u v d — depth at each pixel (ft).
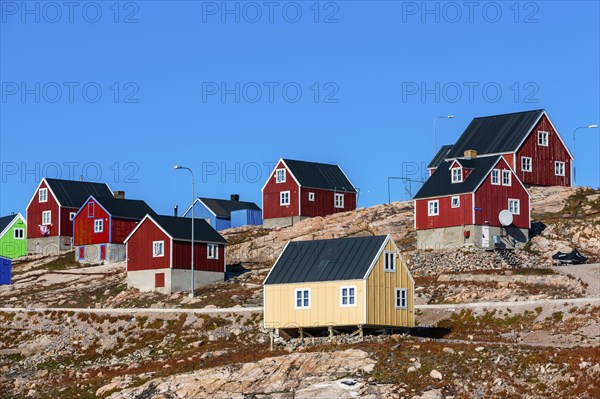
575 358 343.67
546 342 389.39
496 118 632.38
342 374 356.18
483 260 498.69
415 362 356.38
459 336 411.34
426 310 440.86
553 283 451.53
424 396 335.26
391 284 402.52
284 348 395.75
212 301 496.64
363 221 596.70
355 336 394.32
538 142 614.34
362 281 393.50
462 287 462.60
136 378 390.63
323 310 399.24
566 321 406.82
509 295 444.14
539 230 542.98
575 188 597.11
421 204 542.16
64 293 549.95
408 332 409.90
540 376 338.75
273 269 413.80
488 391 335.47
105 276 582.76
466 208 524.93
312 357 368.68
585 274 454.40
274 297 407.44
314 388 350.64
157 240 536.01
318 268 406.00
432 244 535.60
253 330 444.96
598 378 331.36
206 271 540.52
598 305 411.75
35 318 494.59
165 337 457.68
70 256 654.53
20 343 476.13
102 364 439.22
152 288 534.37
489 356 354.54
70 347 465.88
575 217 555.28
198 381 369.09
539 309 419.95
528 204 536.42
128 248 544.21
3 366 455.22
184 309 481.46
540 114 616.39
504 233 529.45
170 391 367.45
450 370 348.59
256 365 370.94
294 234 603.67
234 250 598.75
